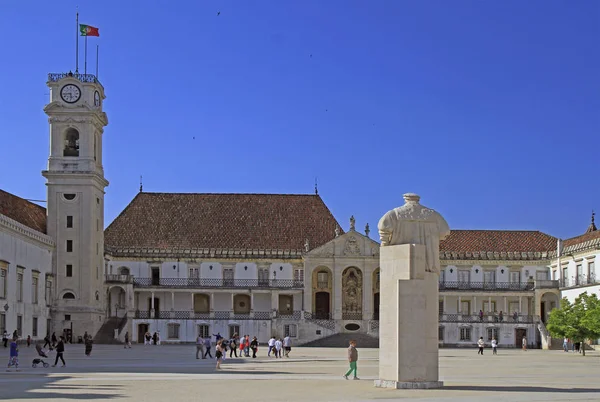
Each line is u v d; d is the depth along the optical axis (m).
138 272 120.69
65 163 108.88
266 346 108.62
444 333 114.44
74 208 108.50
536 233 128.75
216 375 48.25
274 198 130.12
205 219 126.25
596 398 33.69
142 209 126.94
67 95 109.31
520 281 123.44
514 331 114.31
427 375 37.44
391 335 37.81
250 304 120.56
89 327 107.12
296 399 33.66
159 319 113.00
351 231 119.19
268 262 122.12
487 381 43.44
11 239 90.69
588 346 103.19
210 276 121.44
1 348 84.75
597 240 106.19
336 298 118.12
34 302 99.31
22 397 35.12
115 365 58.56
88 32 110.88
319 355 79.69
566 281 116.25
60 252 107.75
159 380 44.12
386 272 38.25
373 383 41.09
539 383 42.12
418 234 37.91
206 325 114.00
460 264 123.88
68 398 34.62
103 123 114.25
